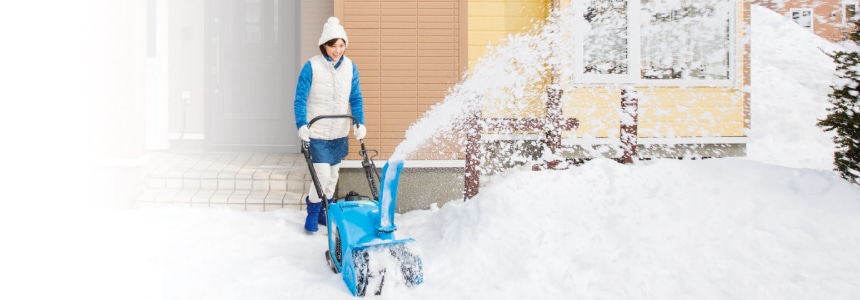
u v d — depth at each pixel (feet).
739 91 18.22
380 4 15.84
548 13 17.30
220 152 21.02
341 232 10.14
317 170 13.08
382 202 9.57
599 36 17.78
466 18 15.94
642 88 17.87
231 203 15.64
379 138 15.99
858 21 13.20
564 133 17.43
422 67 15.98
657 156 17.95
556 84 17.31
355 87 13.46
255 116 21.63
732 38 18.17
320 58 12.88
